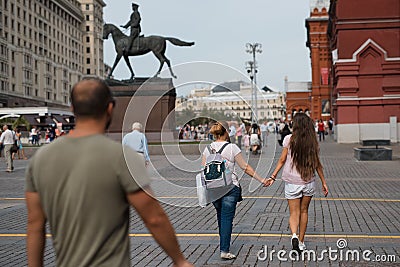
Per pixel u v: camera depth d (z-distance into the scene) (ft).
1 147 104.01
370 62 119.03
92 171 8.75
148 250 25.43
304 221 24.20
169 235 9.16
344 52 119.65
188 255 24.22
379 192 44.88
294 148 23.66
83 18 425.69
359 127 119.65
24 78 306.96
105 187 8.73
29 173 9.30
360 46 118.93
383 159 77.41
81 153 8.90
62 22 379.76
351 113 119.65
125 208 9.00
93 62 427.74
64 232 8.80
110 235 8.81
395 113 118.01
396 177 56.13
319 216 33.73
